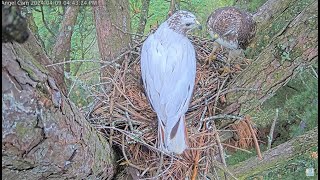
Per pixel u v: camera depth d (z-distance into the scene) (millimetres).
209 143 2342
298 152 3146
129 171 2395
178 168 2314
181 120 2139
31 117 1346
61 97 1538
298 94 3908
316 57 2174
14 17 995
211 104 2395
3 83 1234
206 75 2504
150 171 2352
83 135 1803
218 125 2436
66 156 1666
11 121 1290
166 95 2143
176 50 2230
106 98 2377
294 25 2158
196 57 2570
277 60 2205
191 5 4621
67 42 3611
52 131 1485
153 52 2234
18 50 1321
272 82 2264
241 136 2510
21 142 1372
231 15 2725
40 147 1491
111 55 2697
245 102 2350
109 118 2307
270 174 4043
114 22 2705
